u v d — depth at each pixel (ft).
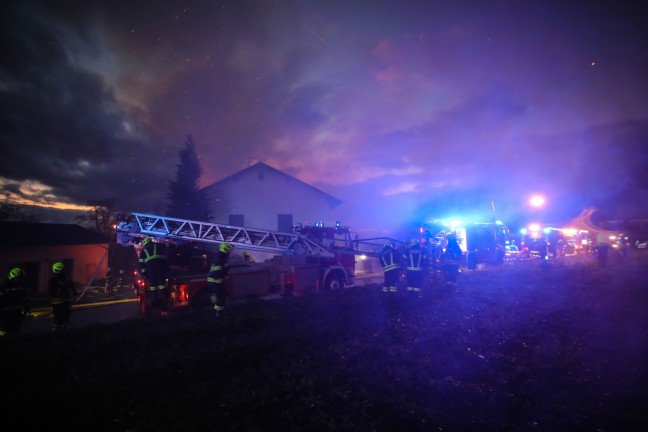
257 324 24.62
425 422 12.17
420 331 22.49
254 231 42.32
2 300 24.99
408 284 33.76
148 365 17.22
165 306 31.12
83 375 16.14
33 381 15.67
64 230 78.13
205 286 33.24
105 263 79.41
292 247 42.19
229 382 15.42
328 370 16.42
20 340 22.52
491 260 65.72
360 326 23.71
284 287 38.73
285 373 15.97
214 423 12.06
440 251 56.39
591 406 13.15
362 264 65.10
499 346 19.92
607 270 53.98
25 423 12.05
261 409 13.10
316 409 13.03
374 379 15.37
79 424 12.05
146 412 12.73
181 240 41.32
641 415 12.41
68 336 23.20
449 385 14.99
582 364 17.17
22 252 61.11
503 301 31.45
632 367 16.71
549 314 26.58
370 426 11.78
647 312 26.99
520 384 15.11
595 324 23.86
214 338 21.70
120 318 33.01
